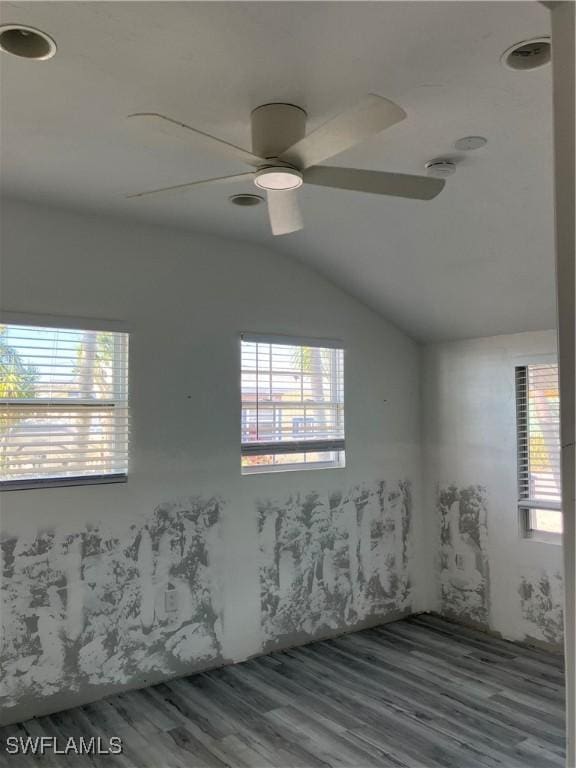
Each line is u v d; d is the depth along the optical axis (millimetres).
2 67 2002
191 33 1837
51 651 3236
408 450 4887
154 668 3570
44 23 1784
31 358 3258
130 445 3539
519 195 2934
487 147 2568
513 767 2727
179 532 3693
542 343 4109
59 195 3172
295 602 4180
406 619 4727
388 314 4715
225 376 3932
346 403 4547
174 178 2959
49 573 3244
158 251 3701
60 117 2350
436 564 4840
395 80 2086
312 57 1961
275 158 2111
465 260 3643
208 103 2248
